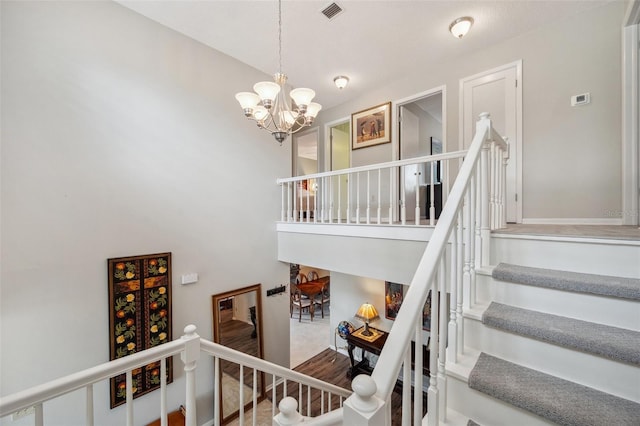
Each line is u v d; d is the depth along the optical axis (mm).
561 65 2914
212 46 3301
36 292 2141
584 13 2783
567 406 924
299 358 5453
